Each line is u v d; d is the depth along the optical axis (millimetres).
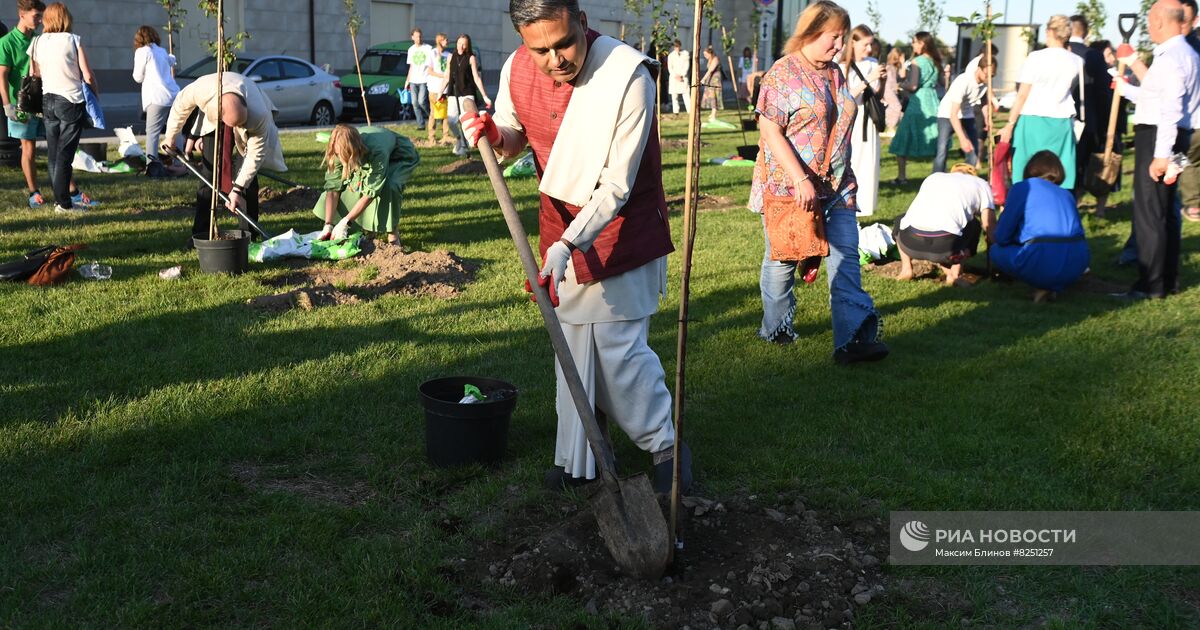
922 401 4582
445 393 3984
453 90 13883
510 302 6152
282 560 3107
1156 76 6363
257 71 17938
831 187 5016
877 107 8898
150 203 9445
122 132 11977
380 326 5578
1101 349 5434
